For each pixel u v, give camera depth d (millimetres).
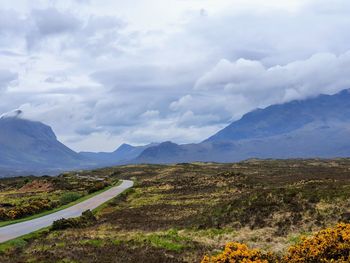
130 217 46625
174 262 23219
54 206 63406
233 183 74438
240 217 35750
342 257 16359
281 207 35250
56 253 26484
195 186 78062
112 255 25328
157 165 181500
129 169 163375
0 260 25797
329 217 31438
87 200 68688
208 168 137125
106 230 37969
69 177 128750
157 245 28500
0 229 41969
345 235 17547
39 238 36406
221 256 17984
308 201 35031
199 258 24141
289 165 141250
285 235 30016
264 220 34031
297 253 17875
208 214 39500
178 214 45469
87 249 27422
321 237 17984
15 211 52625
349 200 33188
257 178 86125
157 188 83188
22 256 26391
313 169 112000
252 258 17641
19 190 100375
